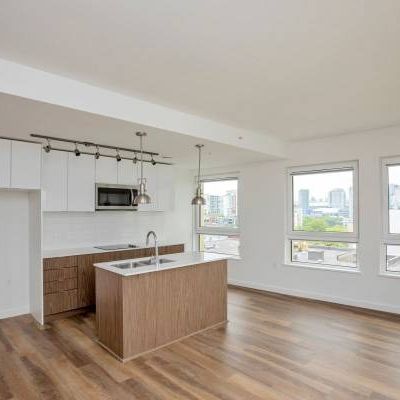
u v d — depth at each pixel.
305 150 5.20
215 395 2.47
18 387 2.59
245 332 3.73
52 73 2.60
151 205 5.70
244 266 6.00
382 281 4.43
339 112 3.67
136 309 3.15
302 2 1.72
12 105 2.63
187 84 2.84
